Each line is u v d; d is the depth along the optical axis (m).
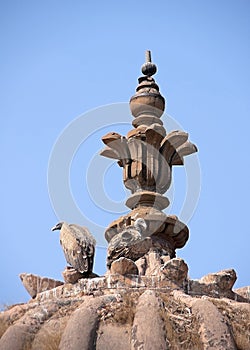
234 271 59.44
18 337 52.91
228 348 51.19
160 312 53.06
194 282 58.56
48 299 58.28
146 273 59.22
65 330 52.31
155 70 68.06
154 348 50.50
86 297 56.94
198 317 53.25
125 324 53.06
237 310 55.31
